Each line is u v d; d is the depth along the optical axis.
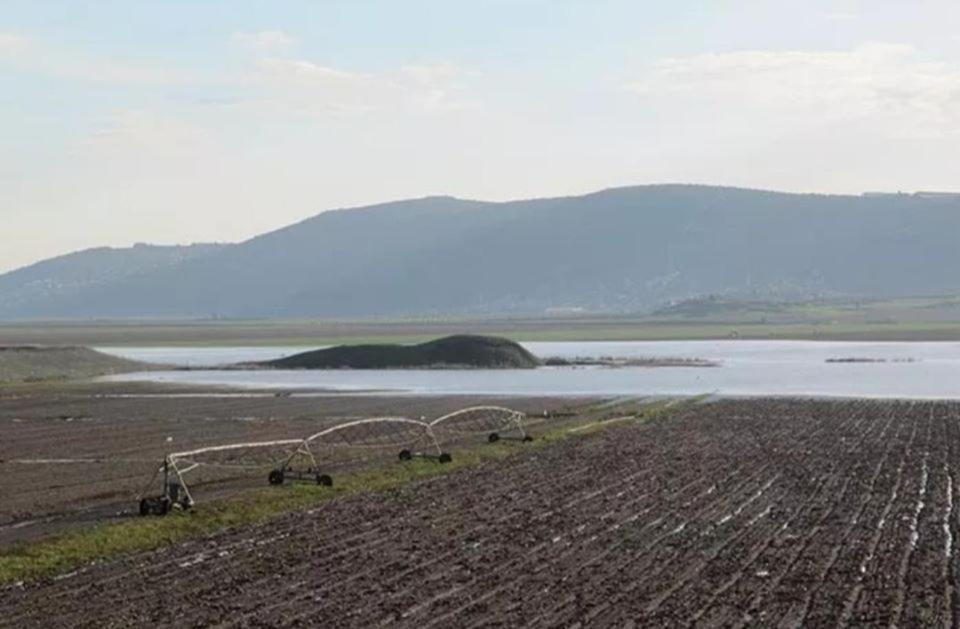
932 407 84.50
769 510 41.94
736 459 56.81
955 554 34.06
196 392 104.06
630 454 59.00
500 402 91.75
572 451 60.50
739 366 138.50
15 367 129.12
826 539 36.44
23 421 78.12
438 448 60.53
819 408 84.12
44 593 29.88
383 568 32.44
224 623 26.83
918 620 26.78
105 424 76.00
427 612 27.61
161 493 46.44
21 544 35.69
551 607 28.03
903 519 40.06
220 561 33.56
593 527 38.66
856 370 129.00
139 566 32.97
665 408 85.25
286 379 123.06
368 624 26.61
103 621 27.05
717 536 36.97
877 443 63.38
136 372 137.62
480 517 40.78
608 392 101.69
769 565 32.62
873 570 31.94
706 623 26.58
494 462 56.41
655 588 29.94
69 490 47.81
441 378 123.31
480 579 31.03
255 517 40.94
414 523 39.62
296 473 49.34
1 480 50.81
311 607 28.17
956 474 51.50
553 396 97.69
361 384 114.38
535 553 34.44
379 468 53.59
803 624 26.52
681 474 51.69
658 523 39.38
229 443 64.38
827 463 55.25
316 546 35.69
